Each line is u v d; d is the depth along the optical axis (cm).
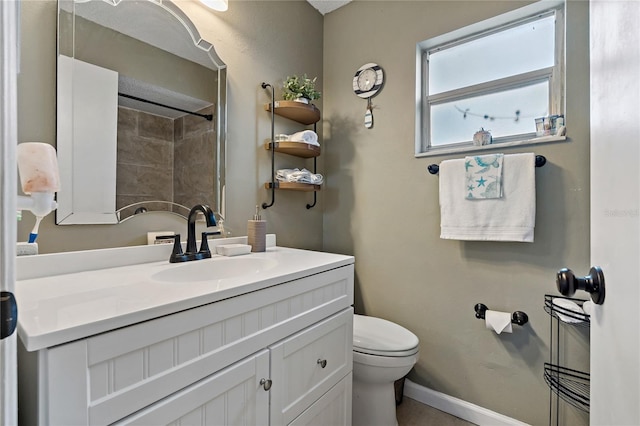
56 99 96
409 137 173
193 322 69
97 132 105
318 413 104
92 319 55
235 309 77
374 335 145
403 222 175
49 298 67
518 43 153
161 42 123
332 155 204
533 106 149
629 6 45
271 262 113
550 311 130
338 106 201
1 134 33
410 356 132
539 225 137
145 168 118
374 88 184
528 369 139
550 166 135
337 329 114
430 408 163
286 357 92
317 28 202
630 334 42
